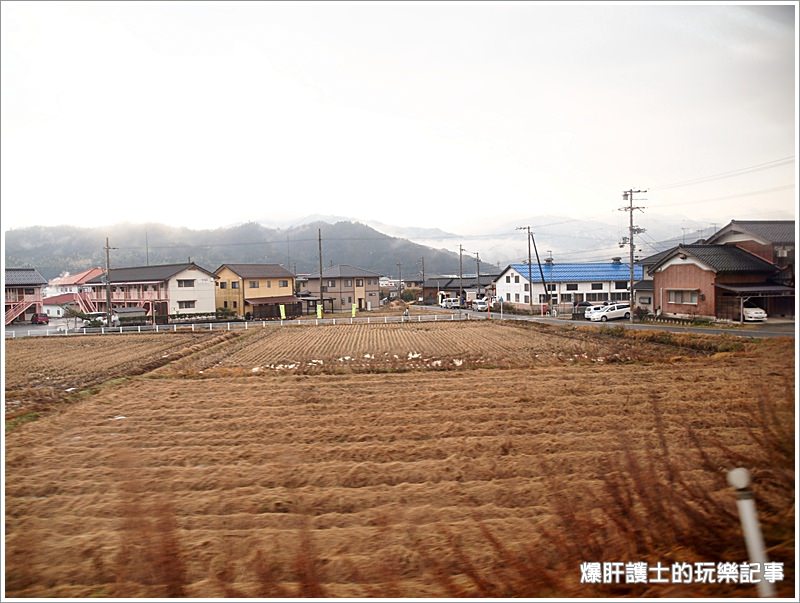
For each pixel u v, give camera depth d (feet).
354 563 20.45
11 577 19.97
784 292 100.32
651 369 62.03
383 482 29.22
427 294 293.23
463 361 74.49
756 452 29.63
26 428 41.09
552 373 61.67
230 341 110.11
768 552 18.07
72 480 29.99
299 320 168.66
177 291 168.14
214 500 26.50
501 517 24.50
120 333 128.36
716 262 106.73
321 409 45.96
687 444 32.83
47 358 83.30
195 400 51.16
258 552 20.57
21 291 154.81
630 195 118.93
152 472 30.83
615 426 37.76
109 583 19.44
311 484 29.04
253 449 34.88
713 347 76.38
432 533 22.79
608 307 134.00
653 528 20.81
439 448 34.14
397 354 83.51
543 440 34.94
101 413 46.01
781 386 34.88
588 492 24.82
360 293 227.40
